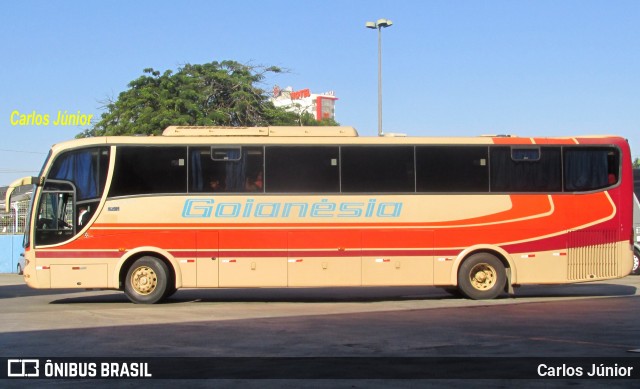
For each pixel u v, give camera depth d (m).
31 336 10.95
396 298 17.14
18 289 21.31
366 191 15.66
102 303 16.08
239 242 15.44
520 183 16.00
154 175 15.47
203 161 15.52
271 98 40.19
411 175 15.78
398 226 15.67
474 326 11.91
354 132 15.97
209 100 37.78
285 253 15.48
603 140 16.30
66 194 15.38
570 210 16.08
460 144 15.95
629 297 16.92
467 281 15.91
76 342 10.39
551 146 16.14
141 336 10.94
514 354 9.35
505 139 16.05
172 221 15.38
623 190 16.30
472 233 15.83
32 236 15.29
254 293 18.94
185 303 15.98
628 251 16.23
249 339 10.62
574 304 15.25
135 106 35.31
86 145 15.48
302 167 15.64
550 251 15.98
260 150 15.62
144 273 15.47
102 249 15.27
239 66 38.88
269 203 15.51
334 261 15.54
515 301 15.90
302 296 17.89
